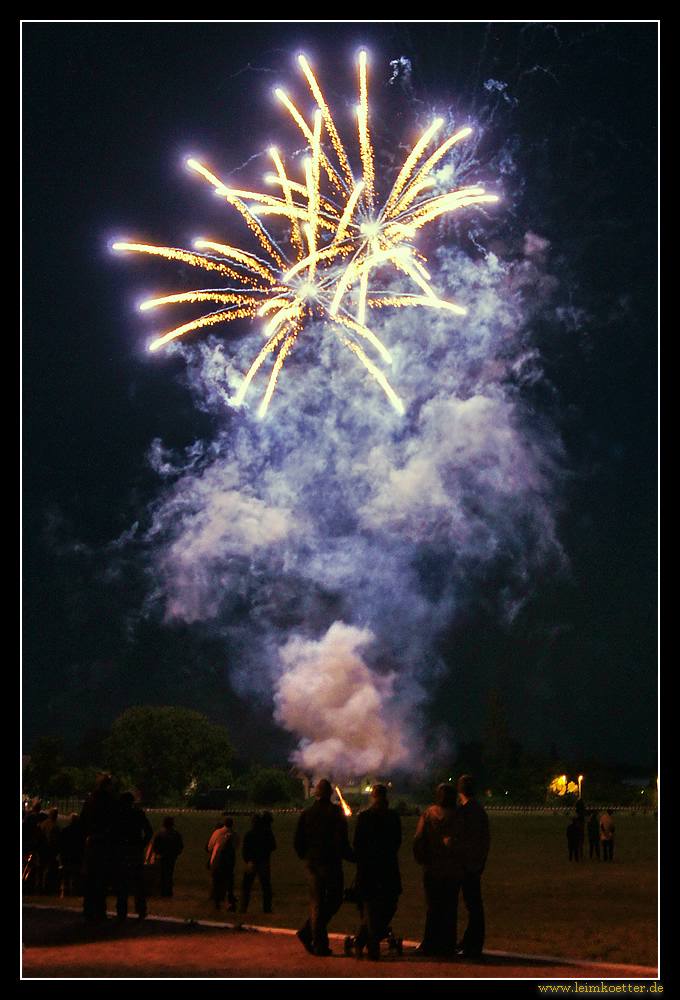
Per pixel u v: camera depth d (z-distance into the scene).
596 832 42.88
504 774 128.62
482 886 31.70
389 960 17.14
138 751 134.12
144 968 16.33
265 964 16.70
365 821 17.53
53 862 27.20
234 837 25.09
